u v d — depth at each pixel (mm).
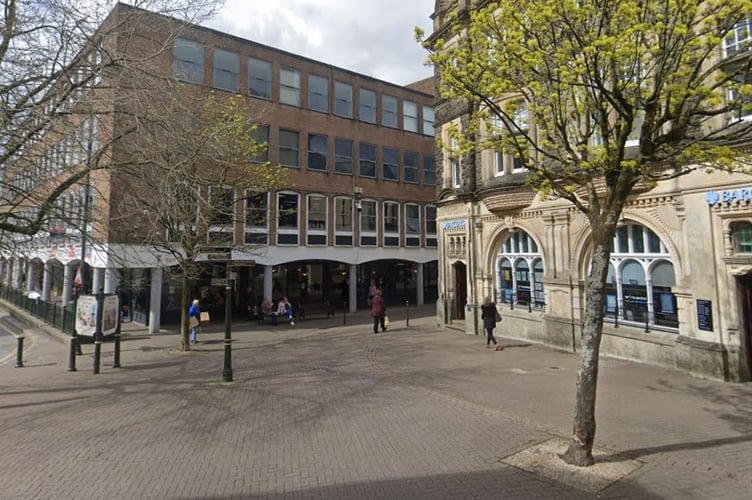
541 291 14102
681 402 7703
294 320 23172
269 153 23812
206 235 14719
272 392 9055
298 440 6363
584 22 6023
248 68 23312
